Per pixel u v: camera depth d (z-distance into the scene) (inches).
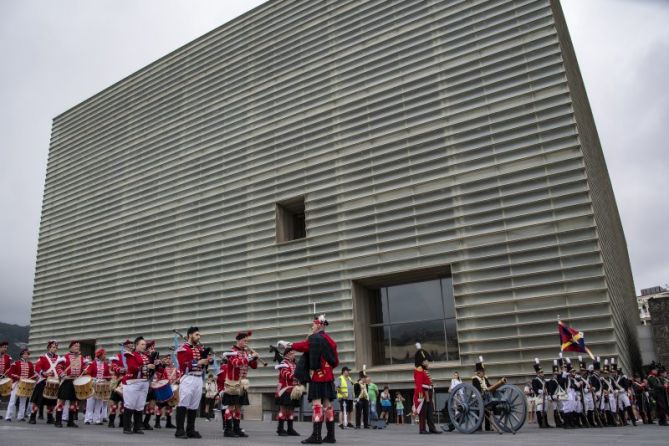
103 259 1234.0
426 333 788.0
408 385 749.3
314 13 987.9
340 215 860.6
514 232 700.7
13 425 524.7
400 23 869.8
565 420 573.9
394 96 845.2
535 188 697.0
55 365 575.8
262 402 883.4
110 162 1302.9
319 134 919.7
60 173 1441.9
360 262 821.2
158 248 1119.0
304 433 553.9
